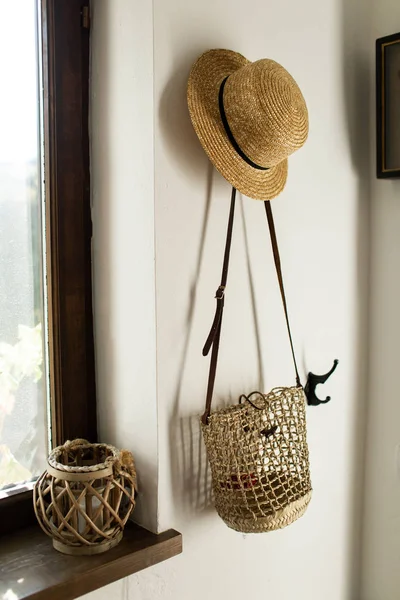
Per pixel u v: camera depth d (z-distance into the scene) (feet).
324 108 4.24
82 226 3.54
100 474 2.96
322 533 4.49
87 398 3.62
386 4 4.50
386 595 4.74
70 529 2.95
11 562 2.95
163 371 3.28
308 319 4.22
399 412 4.60
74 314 3.52
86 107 3.52
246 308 3.76
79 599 3.04
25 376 3.42
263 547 4.01
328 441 4.47
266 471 3.41
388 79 4.34
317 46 4.15
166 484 3.34
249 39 3.65
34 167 3.39
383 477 4.72
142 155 3.22
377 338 4.72
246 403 3.61
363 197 4.64
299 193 4.09
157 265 3.22
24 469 3.43
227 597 3.78
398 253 4.54
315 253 4.24
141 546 3.13
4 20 3.23
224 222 3.58
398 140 4.33
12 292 3.34
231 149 3.27
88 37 3.50
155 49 3.14
